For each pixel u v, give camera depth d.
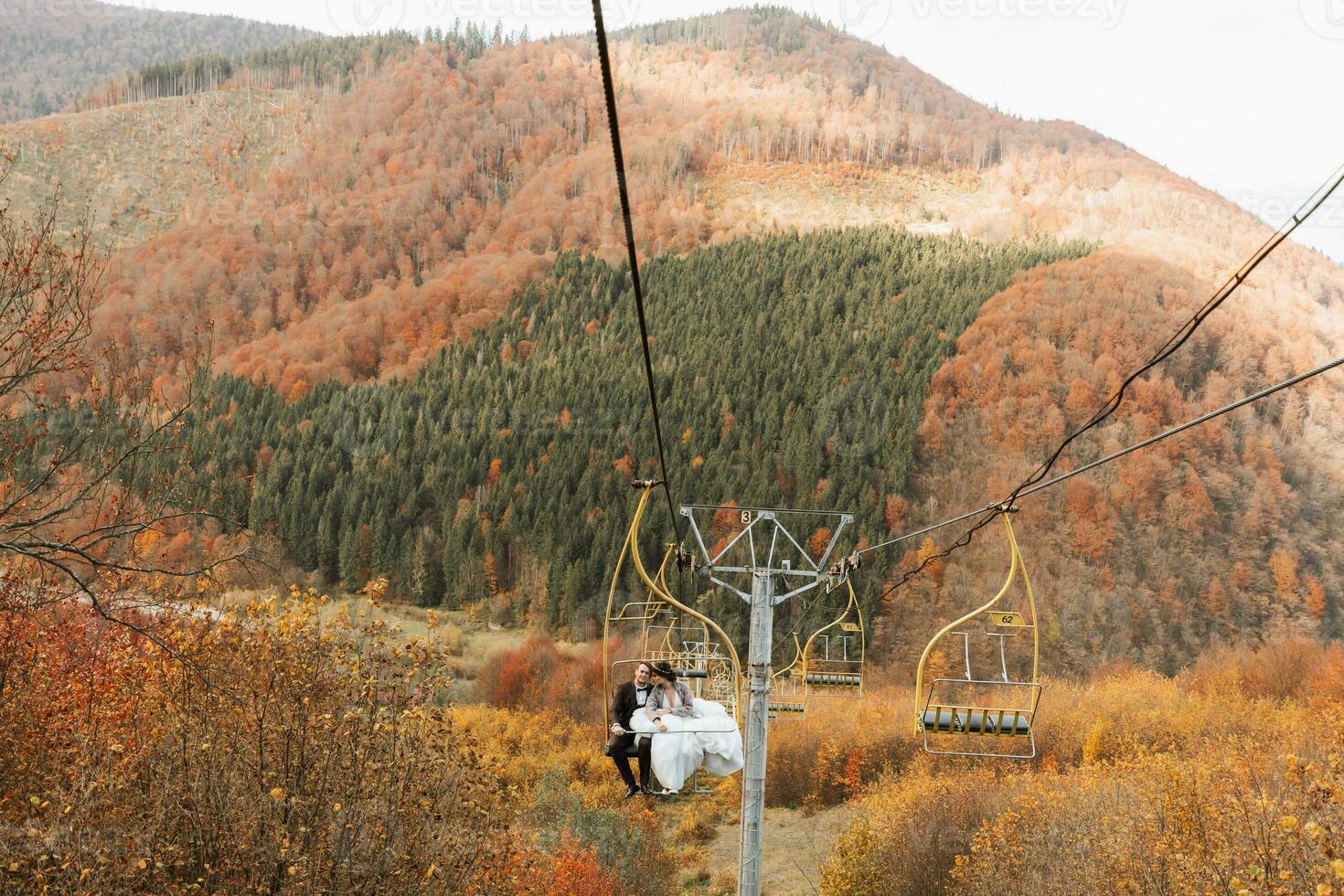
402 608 90.06
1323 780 9.18
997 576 84.31
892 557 86.19
